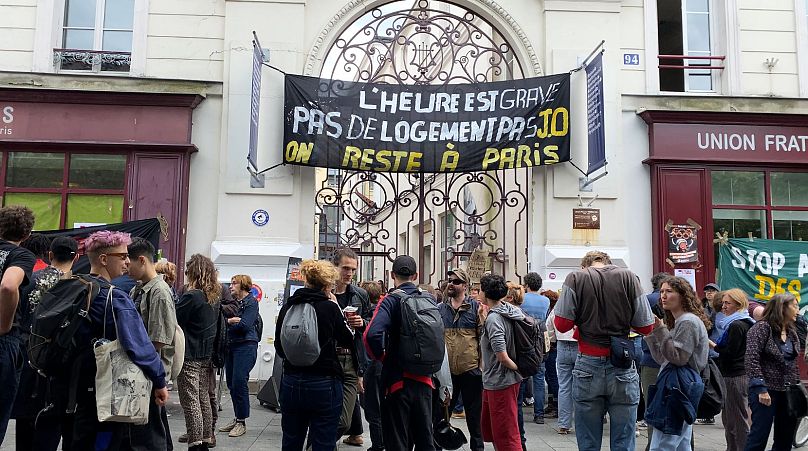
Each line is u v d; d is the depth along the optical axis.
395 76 10.45
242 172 9.98
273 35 10.30
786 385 5.77
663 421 4.93
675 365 5.00
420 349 4.91
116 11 10.52
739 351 6.19
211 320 5.98
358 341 5.99
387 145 10.12
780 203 10.50
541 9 10.73
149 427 4.29
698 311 5.11
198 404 5.84
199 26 10.34
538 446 6.99
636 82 10.66
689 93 10.88
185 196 9.88
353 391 6.08
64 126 9.74
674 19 11.14
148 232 8.57
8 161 9.82
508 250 13.00
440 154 10.13
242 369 7.03
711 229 10.27
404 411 4.96
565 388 7.59
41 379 4.75
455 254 10.32
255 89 9.55
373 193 18.28
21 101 9.73
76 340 3.97
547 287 10.12
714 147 10.38
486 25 13.55
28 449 4.89
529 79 10.20
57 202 9.81
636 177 10.45
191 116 10.01
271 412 8.34
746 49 10.80
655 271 10.23
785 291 9.57
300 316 4.64
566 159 10.08
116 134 9.80
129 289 4.89
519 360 5.53
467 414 6.24
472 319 6.32
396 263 5.23
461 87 10.28
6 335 4.56
